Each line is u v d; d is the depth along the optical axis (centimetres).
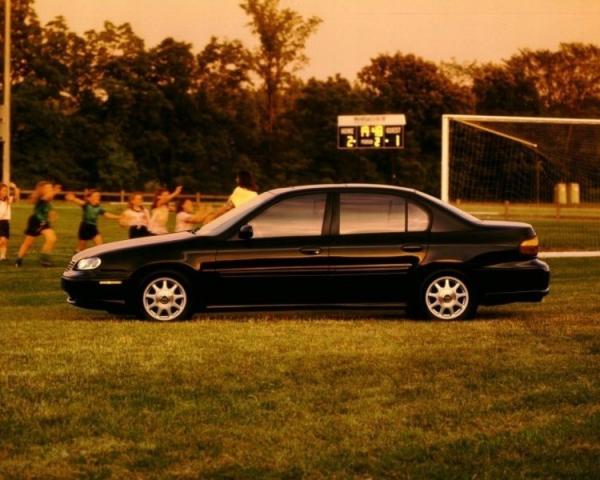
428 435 847
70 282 1576
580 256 3225
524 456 782
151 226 2619
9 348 1256
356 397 989
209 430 861
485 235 1588
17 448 809
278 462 771
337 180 11700
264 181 11694
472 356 1202
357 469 756
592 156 6581
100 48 11325
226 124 11806
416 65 12369
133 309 1568
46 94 10619
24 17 10881
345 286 1565
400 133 7012
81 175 10700
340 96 11681
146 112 11312
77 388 1020
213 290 1562
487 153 9175
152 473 746
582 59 13500
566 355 1209
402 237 1573
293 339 1333
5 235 2966
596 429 859
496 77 13012
